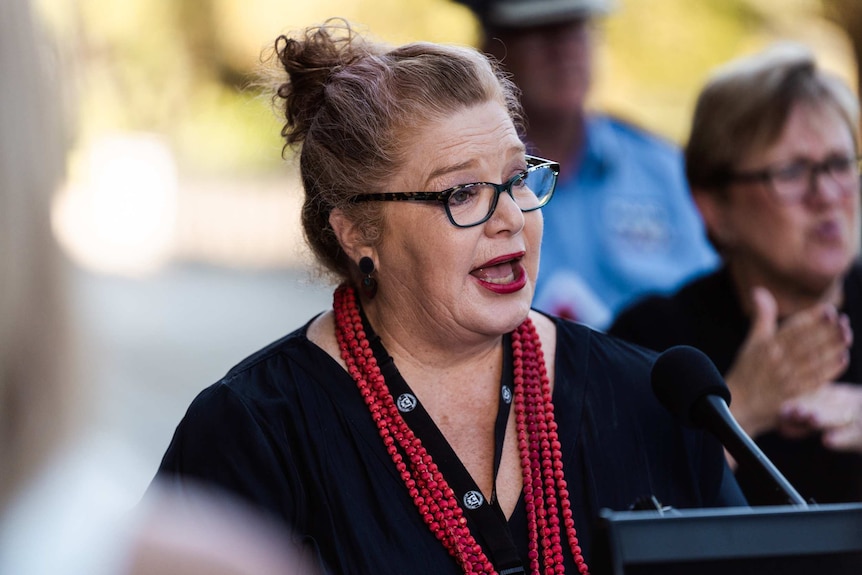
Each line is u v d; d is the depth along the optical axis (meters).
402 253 4.64
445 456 4.60
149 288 27.86
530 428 4.75
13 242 1.77
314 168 4.79
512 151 4.64
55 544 1.89
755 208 6.98
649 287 9.19
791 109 6.88
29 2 1.82
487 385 4.84
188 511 2.28
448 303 4.58
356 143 4.62
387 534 4.47
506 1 8.87
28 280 1.79
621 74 19.97
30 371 1.81
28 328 1.80
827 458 6.80
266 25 26.16
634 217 9.28
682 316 7.19
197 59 26.55
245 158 33.75
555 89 8.94
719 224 7.21
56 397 1.84
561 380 4.93
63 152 1.86
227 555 2.11
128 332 22.94
